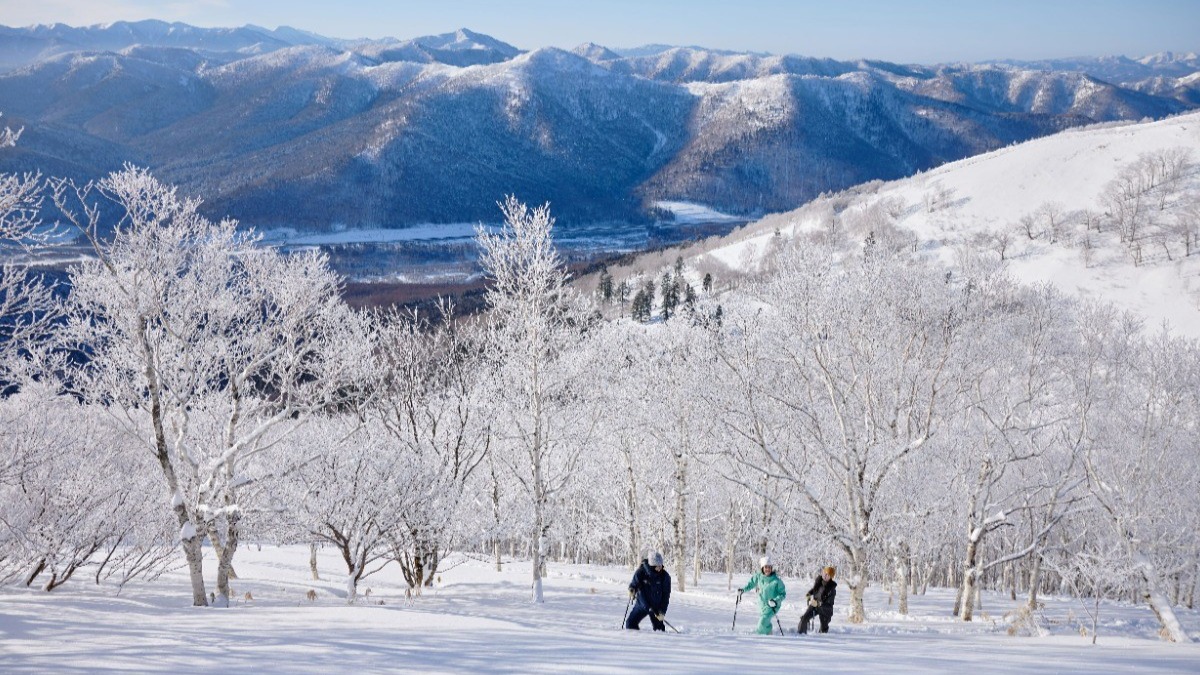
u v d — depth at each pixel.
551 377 26.53
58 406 21.91
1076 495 30.48
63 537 21.06
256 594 24.95
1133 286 137.38
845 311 26.05
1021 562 45.59
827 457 26.33
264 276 22.23
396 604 22.91
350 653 10.30
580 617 20.36
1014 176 191.62
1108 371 29.75
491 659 9.96
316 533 25.06
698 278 166.62
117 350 20.45
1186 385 29.83
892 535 29.55
